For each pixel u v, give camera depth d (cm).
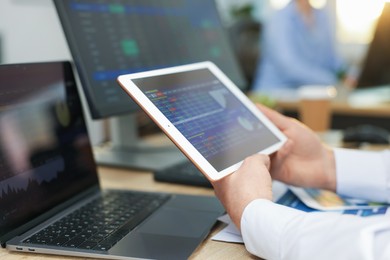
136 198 81
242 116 80
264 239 55
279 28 335
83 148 86
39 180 71
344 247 48
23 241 62
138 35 106
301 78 324
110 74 96
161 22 114
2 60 104
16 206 65
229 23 320
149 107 64
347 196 85
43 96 78
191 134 66
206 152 65
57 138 79
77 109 87
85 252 58
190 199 81
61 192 76
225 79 86
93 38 95
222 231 66
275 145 81
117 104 97
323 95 145
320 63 332
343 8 351
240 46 286
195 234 64
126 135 119
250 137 76
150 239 62
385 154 87
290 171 86
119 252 58
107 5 100
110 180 99
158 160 110
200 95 76
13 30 107
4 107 68
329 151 89
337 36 355
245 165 64
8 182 65
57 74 83
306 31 333
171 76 73
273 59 334
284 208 58
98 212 73
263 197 60
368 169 84
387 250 47
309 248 51
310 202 79
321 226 52
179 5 123
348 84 222
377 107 204
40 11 115
